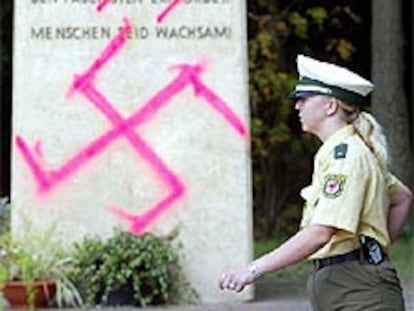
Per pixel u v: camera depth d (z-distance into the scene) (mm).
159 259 10320
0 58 16547
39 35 10586
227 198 10562
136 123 10562
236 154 10531
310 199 5508
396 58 15930
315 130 5613
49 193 10578
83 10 10570
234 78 10531
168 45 10555
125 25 10578
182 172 10555
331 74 5570
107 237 10562
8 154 17031
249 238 10562
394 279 5488
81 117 10586
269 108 16938
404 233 14984
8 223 11273
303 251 5289
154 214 10562
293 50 17203
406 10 17109
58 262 10383
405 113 16062
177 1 10547
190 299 10516
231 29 10531
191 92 10547
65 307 10273
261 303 10578
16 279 10312
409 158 16062
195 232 10562
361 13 17391
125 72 10578
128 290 10258
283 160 17406
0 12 16547
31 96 10594
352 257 5445
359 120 5578
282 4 16984
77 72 10586
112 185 10586
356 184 5348
